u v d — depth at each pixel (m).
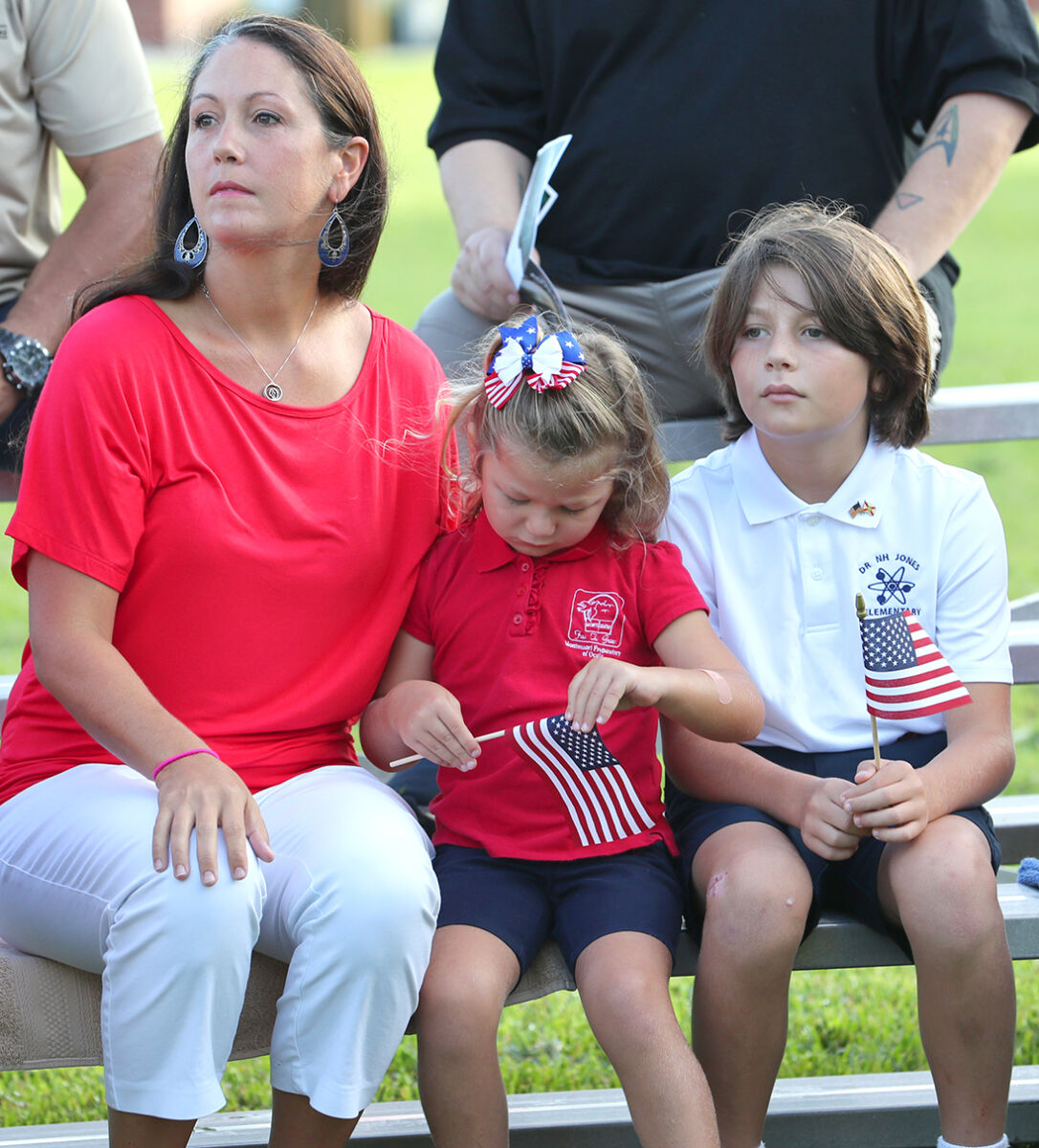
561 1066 11.68
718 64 11.72
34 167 12.01
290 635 8.71
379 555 8.95
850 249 9.27
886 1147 10.31
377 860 7.77
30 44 11.61
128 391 8.30
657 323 12.10
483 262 11.72
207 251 8.73
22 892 8.03
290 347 8.91
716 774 9.24
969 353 36.59
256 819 7.74
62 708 8.64
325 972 7.62
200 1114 7.38
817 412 9.22
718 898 8.42
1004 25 11.78
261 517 8.59
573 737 8.51
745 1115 8.54
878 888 8.75
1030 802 11.89
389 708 8.85
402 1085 11.44
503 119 12.82
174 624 8.53
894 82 12.06
